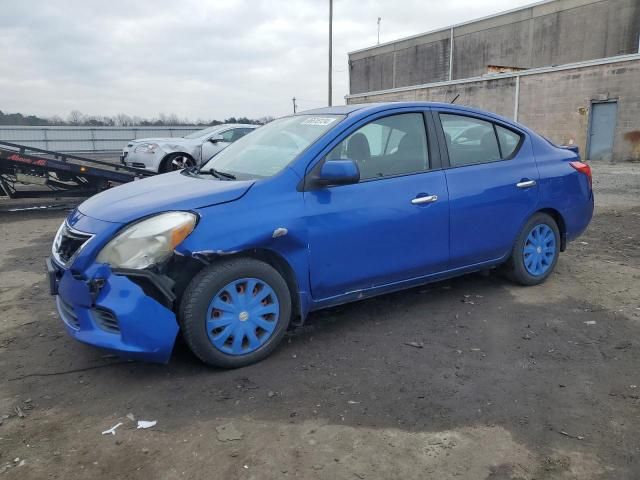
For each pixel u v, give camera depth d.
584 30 33.62
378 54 49.97
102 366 3.58
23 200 12.13
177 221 3.21
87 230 3.33
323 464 2.55
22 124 34.44
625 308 4.53
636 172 17.00
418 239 4.15
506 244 4.76
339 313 4.48
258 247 3.45
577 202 5.20
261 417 2.96
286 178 3.64
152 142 13.55
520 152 4.88
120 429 2.86
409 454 2.63
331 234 3.72
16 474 2.50
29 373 3.49
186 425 2.89
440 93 29.70
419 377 3.39
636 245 6.76
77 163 10.77
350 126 3.97
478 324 4.23
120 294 3.13
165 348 3.23
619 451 2.63
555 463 2.55
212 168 4.30
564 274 5.49
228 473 2.50
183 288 3.30
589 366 3.52
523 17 37.00
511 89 25.91
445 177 4.32
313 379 3.37
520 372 3.45
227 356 3.44
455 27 41.91
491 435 2.77
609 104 22.25
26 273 5.95
